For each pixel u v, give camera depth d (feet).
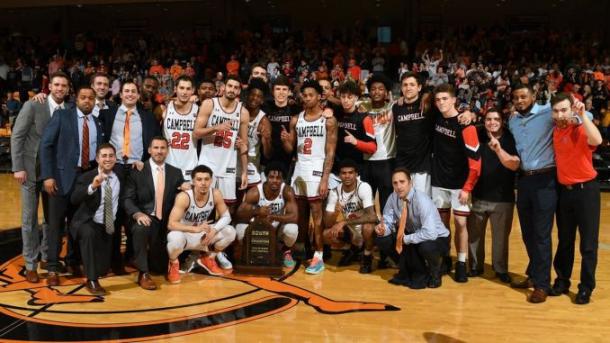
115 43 55.83
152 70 46.78
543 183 12.55
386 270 15.08
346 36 54.44
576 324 11.21
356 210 15.01
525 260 16.10
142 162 14.32
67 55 54.95
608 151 33.94
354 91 15.03
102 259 13.14
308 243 16.10
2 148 39.19
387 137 15.30
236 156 15.19
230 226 14.40
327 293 13.01
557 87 38.68
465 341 10.28
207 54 51.16
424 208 13.50
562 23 57.11
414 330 10.76
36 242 13.67
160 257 14.34
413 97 14.51
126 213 14.05
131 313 11.59
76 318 11.28
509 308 12.09
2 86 48.49
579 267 15.40
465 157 13.97
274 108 15.92
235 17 60.03
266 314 11.57
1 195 27.55
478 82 39.24
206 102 14.58
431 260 13.52
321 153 14.90
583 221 12.17
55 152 13.26
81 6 61.00
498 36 51.21
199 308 11.93
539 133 12.53
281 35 55.01
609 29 54.49
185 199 13.70
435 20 59.93
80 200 12.91
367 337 10.39
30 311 11.67
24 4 55.26
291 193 14.84
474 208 14.20
